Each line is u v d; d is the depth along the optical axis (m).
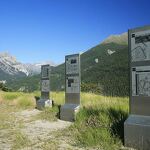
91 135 8.16
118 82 88.88
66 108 12.53
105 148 7.33
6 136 9.19
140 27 7.88
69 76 12.91
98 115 10.39
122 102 13.37
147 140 7.04
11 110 17.16
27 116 14.27
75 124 10.45
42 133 9.68
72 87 12.75
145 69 7.70
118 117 9.51
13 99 22.31
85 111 11.51
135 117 7.61
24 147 7.62
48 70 17.41
